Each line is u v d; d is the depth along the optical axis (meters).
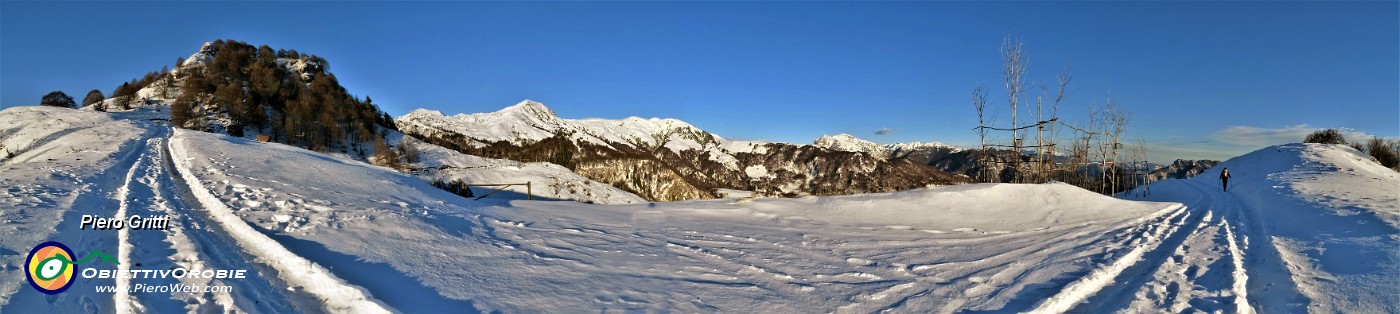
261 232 7.16
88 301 4.49
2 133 44.97
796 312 5.19
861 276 6.74
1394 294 5.48
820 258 7.89
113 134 37.41
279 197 10.52
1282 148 35.22
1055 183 17.19
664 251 7.97
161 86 89.50
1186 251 8.70
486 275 5.88
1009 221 13.05
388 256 6.44
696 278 6.32
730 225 11.66
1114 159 27.12
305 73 106.44
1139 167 31.77
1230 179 30.33
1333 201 14.06
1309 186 19.05
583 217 11.85
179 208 9.17
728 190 120.44
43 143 38.50
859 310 5.31
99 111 66.06
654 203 15.65
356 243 7.01
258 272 5.41
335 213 9.06
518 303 4.97
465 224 9.41
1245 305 5.43
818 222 12.54
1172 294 6.00
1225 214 14.70
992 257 8.15
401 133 101.88
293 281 5.22
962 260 7.88
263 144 33.12
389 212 9.54
